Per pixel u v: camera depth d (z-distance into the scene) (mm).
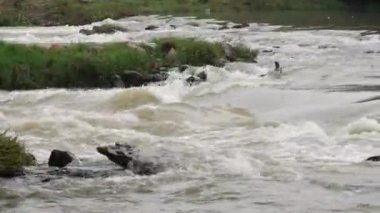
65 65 74562
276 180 34312
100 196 31828
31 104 63188
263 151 41906
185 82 73562
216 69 79750
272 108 59562
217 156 39312
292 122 52000
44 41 104062
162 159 37719
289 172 35938
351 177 34625
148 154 38562
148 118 54688
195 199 31078
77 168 36906
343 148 42344
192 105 58969
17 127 50500
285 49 104625
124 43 87812
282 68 84688
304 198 30828
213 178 34844
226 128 50719
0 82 71688
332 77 75938
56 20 172125
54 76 73750
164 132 50188
